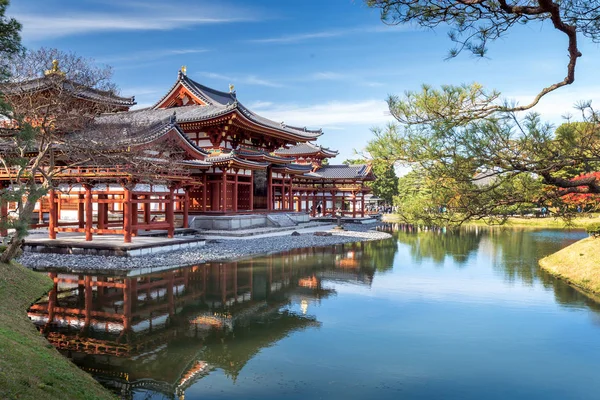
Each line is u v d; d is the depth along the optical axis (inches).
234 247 1311.5
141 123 1275.8
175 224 1688.0
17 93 831.1
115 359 465.1
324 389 405.4
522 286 843.4
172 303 696.4
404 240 1722.4
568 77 259.0
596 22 268.4
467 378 430.0
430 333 559.8
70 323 579.8
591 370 448.8
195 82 2124.8
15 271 740.7
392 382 418.9
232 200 1825.8
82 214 1343.5
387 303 709.3
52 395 327.9
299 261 1131.3
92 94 1007.6
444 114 288.4
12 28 394.9
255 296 752.3
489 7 266.7
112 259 994.1
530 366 458.3
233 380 420.8
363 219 2679.6
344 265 1083.3
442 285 852.0
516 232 2085.4
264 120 2437.3
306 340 533.3
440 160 290.2
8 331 466.0
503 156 271.6
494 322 606.9
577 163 257.8
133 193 1115.3
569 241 1665.8
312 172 2812.5
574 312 658.2
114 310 646.5
